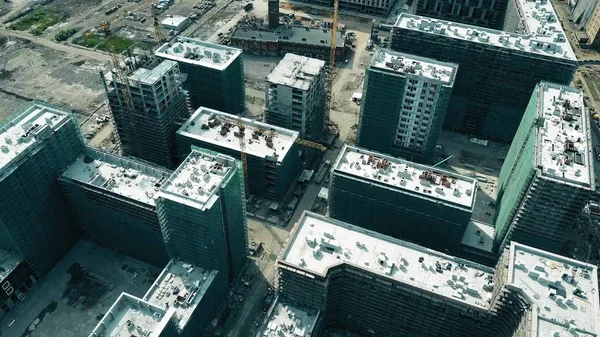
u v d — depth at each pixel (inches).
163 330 5861.2
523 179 7362.2
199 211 6382.9
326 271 6387.8
